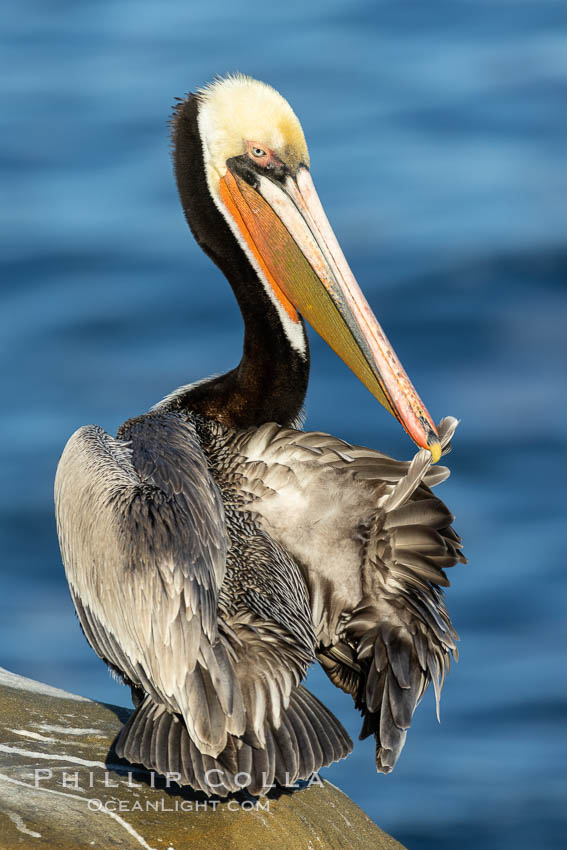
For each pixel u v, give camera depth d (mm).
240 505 7844
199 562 7086
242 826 6965
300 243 8898
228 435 8312
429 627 7504
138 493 7496
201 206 9180
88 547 7543
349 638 7641
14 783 7012
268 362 8859
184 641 6879
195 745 6707
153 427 8312
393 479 7785
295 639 7105
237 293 9031
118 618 7254
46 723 7918
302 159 9062
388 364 8555
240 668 6832
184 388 9117
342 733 6840
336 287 8773
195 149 9188
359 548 7676
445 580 7672
